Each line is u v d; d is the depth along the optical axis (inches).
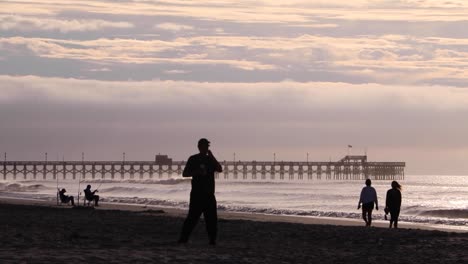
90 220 1900.8
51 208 2805.1
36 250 969.5
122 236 1328.7
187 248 1065.5
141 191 7234.3
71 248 1021.2
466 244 1264.8
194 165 1128.8
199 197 1130.0
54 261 855.1
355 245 1256.2
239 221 2012.8
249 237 1405.0
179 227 1670.8
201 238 1346.0
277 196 6299.2
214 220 1138.7
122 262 876.0
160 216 2256.4
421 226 2372.0
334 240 1357.0
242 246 1152.8
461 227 2373.3
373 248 1196.5
